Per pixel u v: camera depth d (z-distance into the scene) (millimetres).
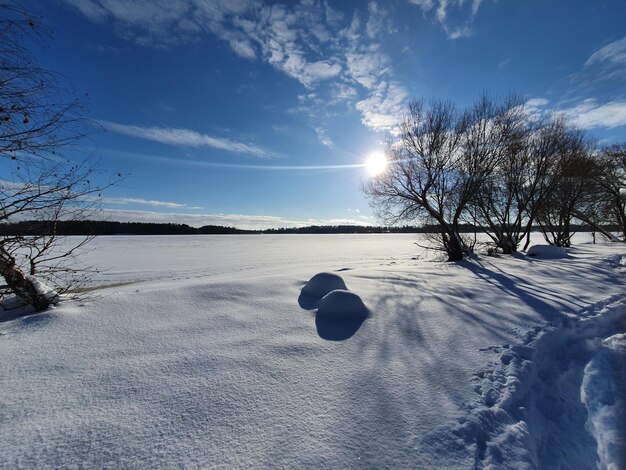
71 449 2256
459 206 15438
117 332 4262
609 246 22844
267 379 3236
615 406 3494
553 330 4965
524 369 3658
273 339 4211
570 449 2889
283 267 18578
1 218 4621
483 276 9438
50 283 6137
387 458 2285
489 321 5219
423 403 2930
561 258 14758
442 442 2453
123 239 60750
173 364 3467
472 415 2771
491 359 3873
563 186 19672
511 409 2996
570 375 4172
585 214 28062
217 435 2441
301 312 5336
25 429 2432
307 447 2346
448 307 5891
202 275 15375
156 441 2357
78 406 2723
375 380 3287
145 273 16453
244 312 5219
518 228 18750
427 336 4500
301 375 3334
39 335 4078
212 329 4488
